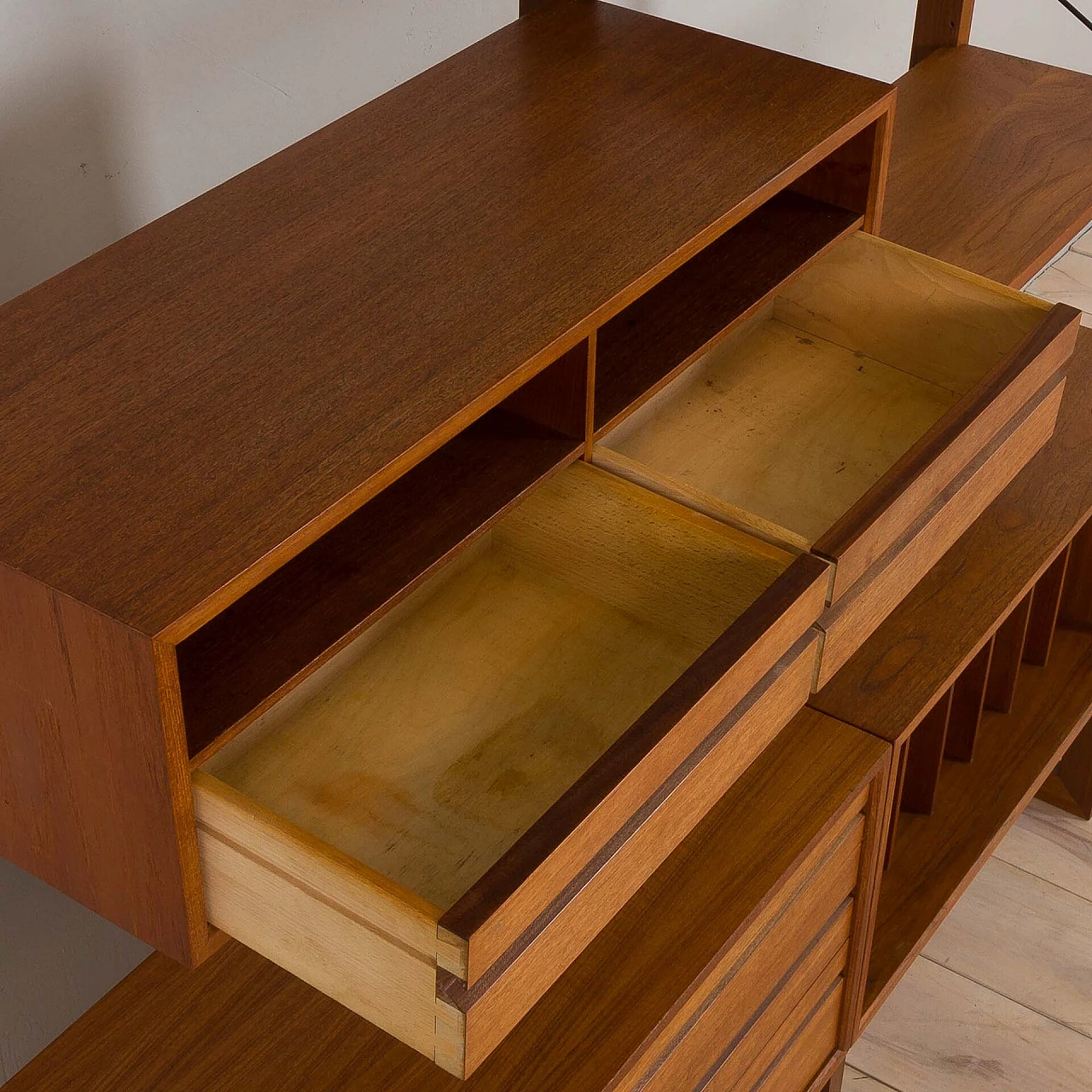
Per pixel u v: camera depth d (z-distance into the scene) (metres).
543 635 1.20
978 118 1.81
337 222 1.10
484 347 0.97
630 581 1.18
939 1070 1.65
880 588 1.14
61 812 0.92
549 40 1.34
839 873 1.28
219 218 1.10
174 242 1.08
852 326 1.41
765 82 1.27
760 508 1.27
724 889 1.13
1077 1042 1.68
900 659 1.30
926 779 1.57
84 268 1.05
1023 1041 1.68
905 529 1.14
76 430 0.91
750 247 1.28
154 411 0.92
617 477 1.12
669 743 0.92
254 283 1.03
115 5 1.24
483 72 1.29
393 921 0.81
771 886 1.13
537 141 1.19
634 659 1.18
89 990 1.61
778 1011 1.30
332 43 1.44
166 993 1.21
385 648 1.19
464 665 1.18
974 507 1.24
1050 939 1.79
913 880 1.55
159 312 1.01
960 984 1.74
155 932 0.93
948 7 1.95
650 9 1.86
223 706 0.89
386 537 1.01
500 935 0.81
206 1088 1.15
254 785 1.08
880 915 1.52
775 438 1.33
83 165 1.27
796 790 1.19
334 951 0.86
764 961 1.21
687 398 1.38
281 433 0.90
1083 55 3.16
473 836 1.05
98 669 0.80
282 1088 1.14
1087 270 2.88
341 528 1.01
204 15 1.31
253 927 0.90
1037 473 1.52
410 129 1.21
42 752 0.89
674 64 1.30
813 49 2.25
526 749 1.12
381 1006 0.86
